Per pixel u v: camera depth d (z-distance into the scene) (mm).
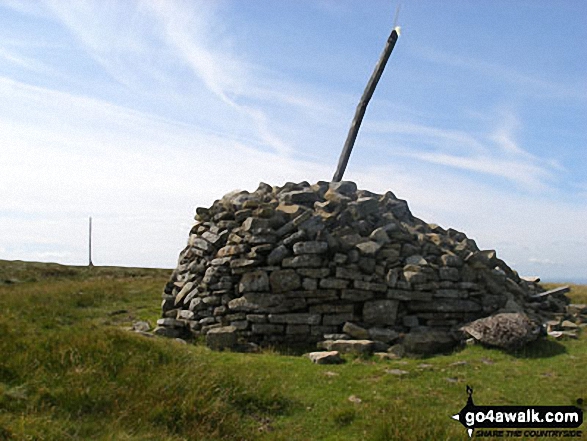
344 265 11625
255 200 13180
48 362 7801
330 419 7258
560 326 12000
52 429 5953
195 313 12016
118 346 8789
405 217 14602
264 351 10773
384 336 10938
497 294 12445
